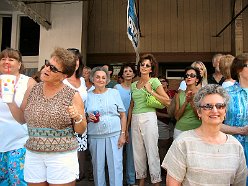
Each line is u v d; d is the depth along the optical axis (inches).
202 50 359.9
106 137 145.3
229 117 106.9
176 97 157.6
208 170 81.7
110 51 367.9
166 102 154.6
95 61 367.2
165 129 198.4
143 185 161.3
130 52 364.2
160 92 155.9
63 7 314.8
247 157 104.1
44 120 90.8
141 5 368.5
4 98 99.3
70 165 93.7
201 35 361.1
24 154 111.0
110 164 145.2
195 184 83.0
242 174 86.4
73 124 95.3
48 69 91.2
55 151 91.4
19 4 242.5
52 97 93.1
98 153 145.7
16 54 110.9
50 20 313.7
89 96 149.9
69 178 93.6
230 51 356.8
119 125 149.4
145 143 156.2
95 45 369.4
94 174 147.7
